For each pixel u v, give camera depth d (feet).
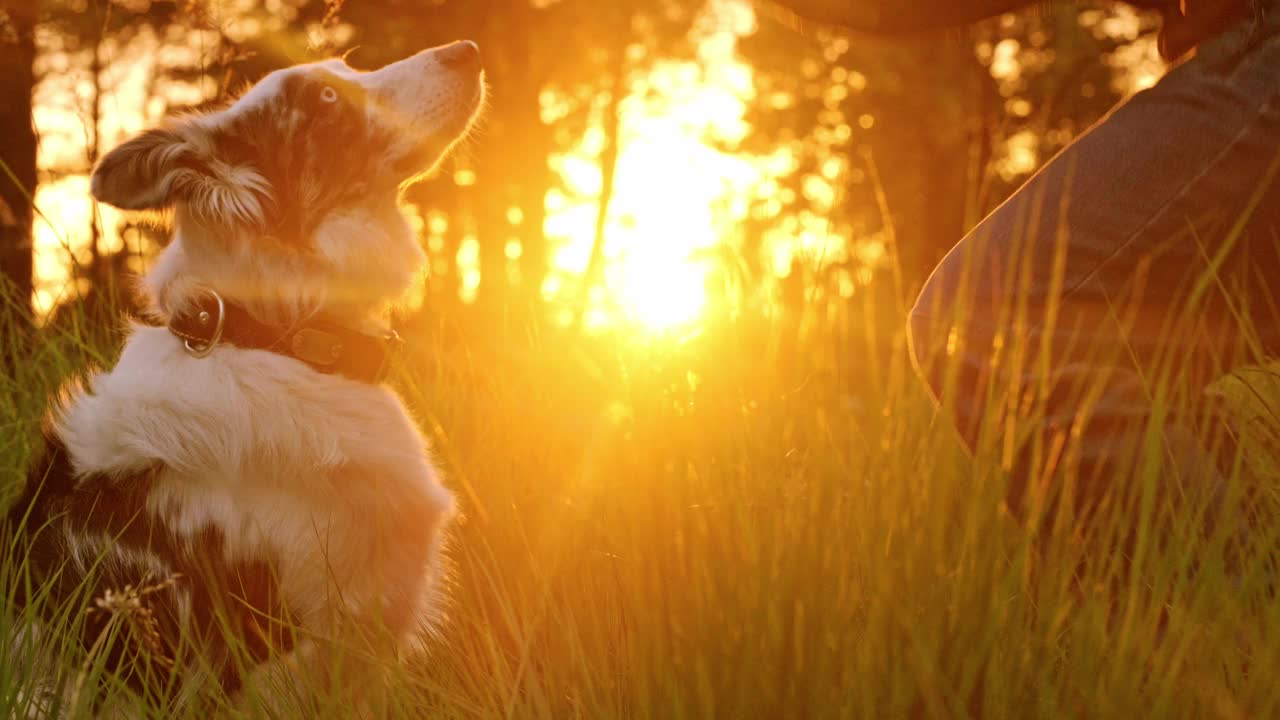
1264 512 6.87
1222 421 7.08
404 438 9.42
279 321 9.27
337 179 9.95
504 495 10.39
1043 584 5.95
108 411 8.96
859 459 6.74
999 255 7.52
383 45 44.80
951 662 5.47
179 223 9.49
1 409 12.06
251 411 8.66
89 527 8.70
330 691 7.69
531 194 52.85
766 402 7.56
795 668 5.49
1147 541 6.41
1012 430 6.21
